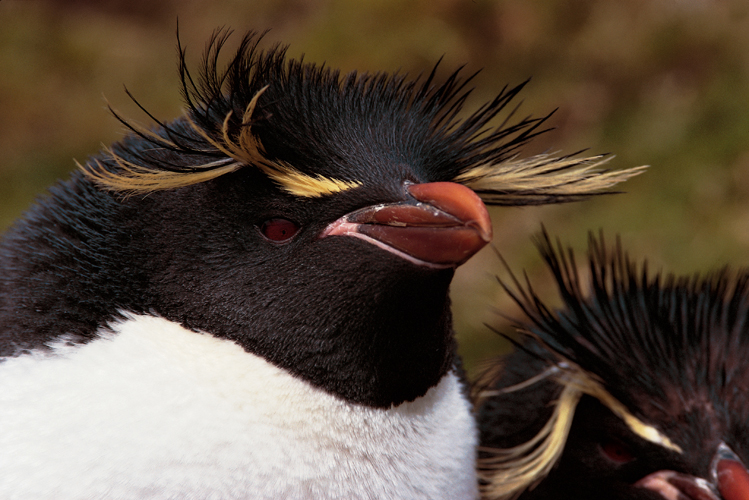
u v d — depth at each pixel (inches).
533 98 405.4
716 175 360.2
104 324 103.7
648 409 150.0
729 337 159.3
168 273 104.6
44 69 490.9
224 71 116.2
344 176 106.2
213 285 104.1
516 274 346.9
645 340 155.1
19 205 425.7
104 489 96.8
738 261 332.8
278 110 107.7
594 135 390.0
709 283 173.5
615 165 378.9
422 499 112.6
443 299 107.5
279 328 103.8
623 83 403.5
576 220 362.3
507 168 125.4
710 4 417.1
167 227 105.7
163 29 510.0
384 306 103.6
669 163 370.3
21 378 101.4
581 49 414.9
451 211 100.3
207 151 106.7
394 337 105.6
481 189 127.0
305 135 107.0
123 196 108.8
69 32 510.9
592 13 424.8
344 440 106.3
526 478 155.9
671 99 390.9
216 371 102.3
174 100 461.1
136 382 100.3
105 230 107.6
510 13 428.8
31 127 466.0
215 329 103.9
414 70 428.1
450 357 121.5
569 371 157.5
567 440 159.8
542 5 427.2
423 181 111.0
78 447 97.4
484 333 333.1
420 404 114.5
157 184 103.7
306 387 104.8
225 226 105.3
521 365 171.0
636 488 152.8
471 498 124.1
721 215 349.4
